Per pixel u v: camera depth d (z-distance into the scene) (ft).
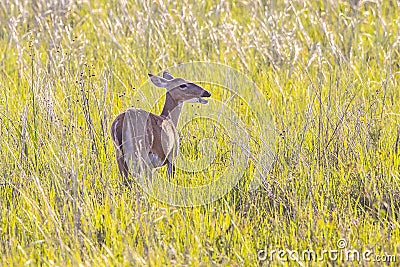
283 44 128.57
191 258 63.21
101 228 70.18
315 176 80.07
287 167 82.84
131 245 66.18
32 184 77.56
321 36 138.51
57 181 75.46
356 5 145.28
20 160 82.33
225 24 126.31
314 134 89.30
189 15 135.44
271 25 126.62
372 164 83.51
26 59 127.65
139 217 67.05
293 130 90.89
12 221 72.08
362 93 104.17
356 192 79.15
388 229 69.97
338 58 120.57
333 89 108.27
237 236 69.05
